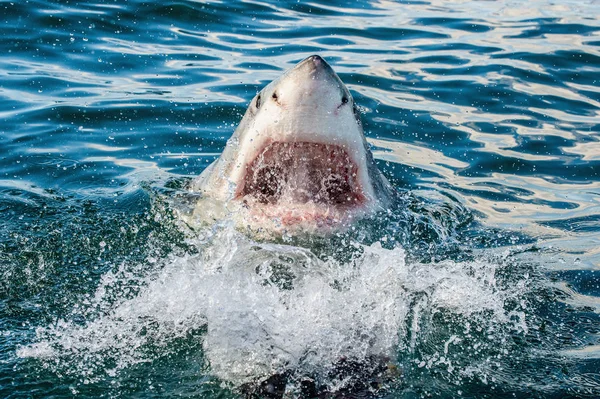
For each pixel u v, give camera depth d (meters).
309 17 10.63
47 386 3.45
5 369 3.56
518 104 7.98
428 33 10.23
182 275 4.26
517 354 3.83
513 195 6.12
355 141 4.03
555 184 6.36
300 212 4.05
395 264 4.16
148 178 5.98
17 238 4.89
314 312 3.91
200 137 6.92
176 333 3.91
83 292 4.31
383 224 4.45
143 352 3.75
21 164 6.22
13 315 4.05
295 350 3.67
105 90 7.71
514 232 5.43
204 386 3.49
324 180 4.18
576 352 3.87
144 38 9.21
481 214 5.74
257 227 4.08
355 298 4.03
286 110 3.90
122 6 9.89
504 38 10.07
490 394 3.49
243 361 3.62
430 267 4.52
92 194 5.72
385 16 10.98
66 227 5.08
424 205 5.50
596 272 4.81
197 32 9.59
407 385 3.51
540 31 10.39
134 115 7.21
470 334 3.99
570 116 7.75
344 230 4.09
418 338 3.91
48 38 8.81
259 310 3.89
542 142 7.14
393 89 8.18
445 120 7.52
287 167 4.14
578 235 5.41
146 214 5.23
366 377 3.54
